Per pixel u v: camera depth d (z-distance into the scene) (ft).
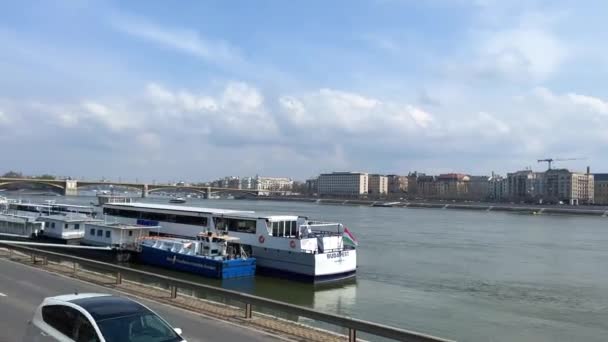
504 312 115.75
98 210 234.58
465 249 244.01
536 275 171.01
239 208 652.89
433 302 125.70
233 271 143.95
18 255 138.31
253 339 55.72
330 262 145.59
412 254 220.23
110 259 167.73
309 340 56.18
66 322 36.04
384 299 127.65
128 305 37.45
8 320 61.52
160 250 158.61
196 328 59.82
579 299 131.85
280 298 125.70
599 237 332.80
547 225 468.34
